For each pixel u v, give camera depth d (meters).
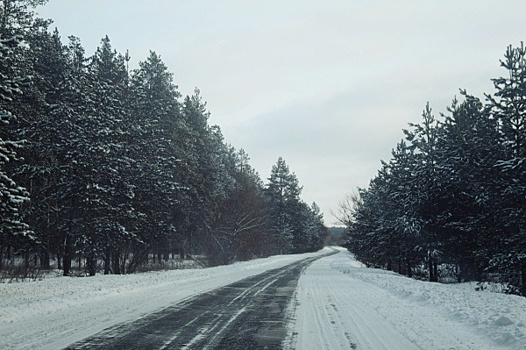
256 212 49.56
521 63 21.00
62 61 29.45
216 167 43.62
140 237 29.56
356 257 58.25
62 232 25.02
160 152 32.16
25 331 7.70
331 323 8.75
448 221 24.52
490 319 8.41
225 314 9.84
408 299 12.98
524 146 20.70
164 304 11.37
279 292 14.71
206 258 46.03
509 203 20.41
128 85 33.06
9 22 25.14
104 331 7.79
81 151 24.14
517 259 18.84
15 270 23.00
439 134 26.80
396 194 30.17
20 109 23.66
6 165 23.17
